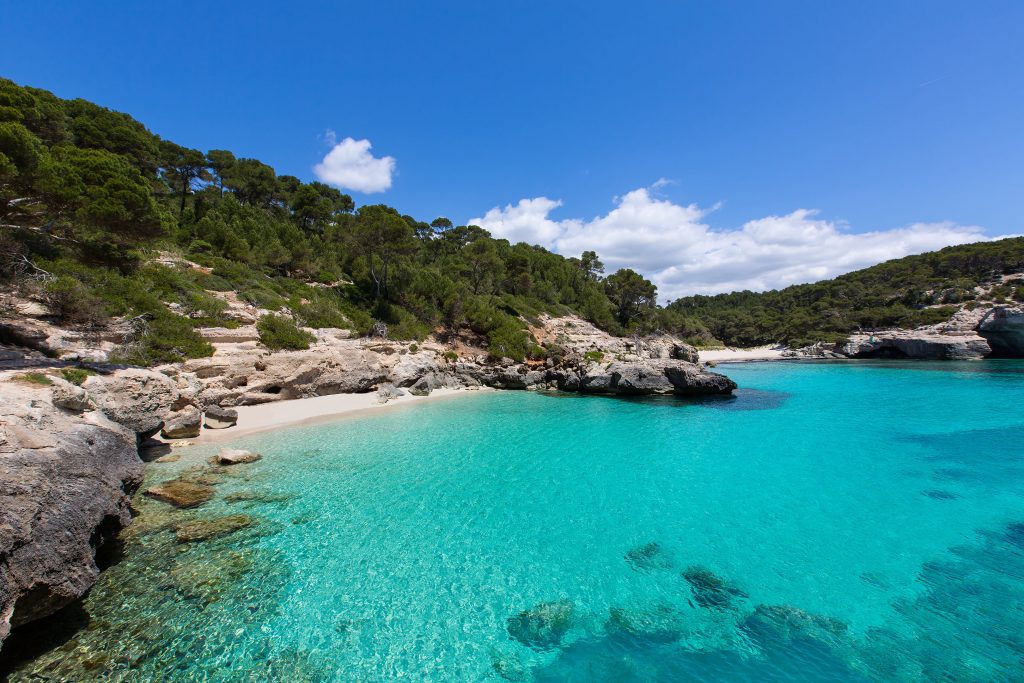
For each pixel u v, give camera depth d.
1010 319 68.81
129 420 16.41
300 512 14.20
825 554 11.88
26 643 8.14
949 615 9.36
